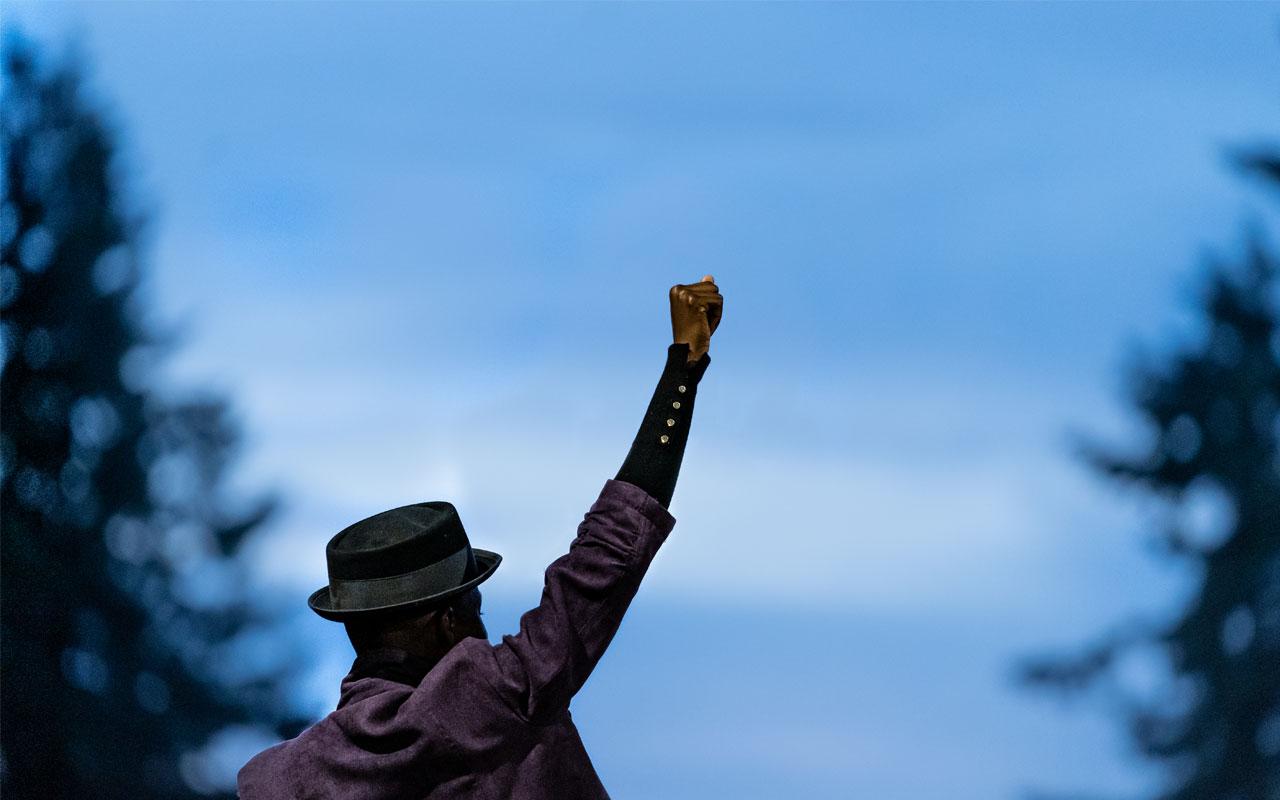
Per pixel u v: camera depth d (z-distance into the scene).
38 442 24.38
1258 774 24.11
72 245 25.50
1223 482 25.69
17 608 23.23
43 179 25.98
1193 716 24.77
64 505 24.09
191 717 23.80
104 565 23.88
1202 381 26.12
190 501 25.09
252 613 24.62
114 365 25.25
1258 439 25.73
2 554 23.50
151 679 23.62
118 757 23.00
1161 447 26.34
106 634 23.58
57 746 22.73
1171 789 24.92
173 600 23.97
